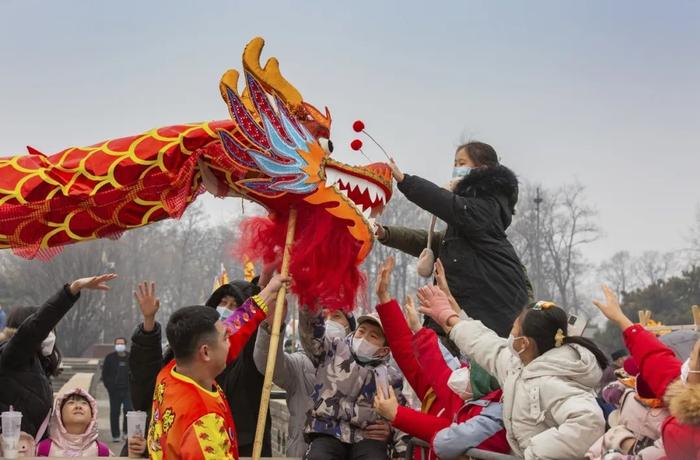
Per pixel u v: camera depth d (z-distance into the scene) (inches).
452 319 203.8
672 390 146.3
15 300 1809.8
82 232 193.2
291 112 201.3
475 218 222.5
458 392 202.8
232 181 200.4
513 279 227.1
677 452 145.6
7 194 188.9
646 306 1230.3
